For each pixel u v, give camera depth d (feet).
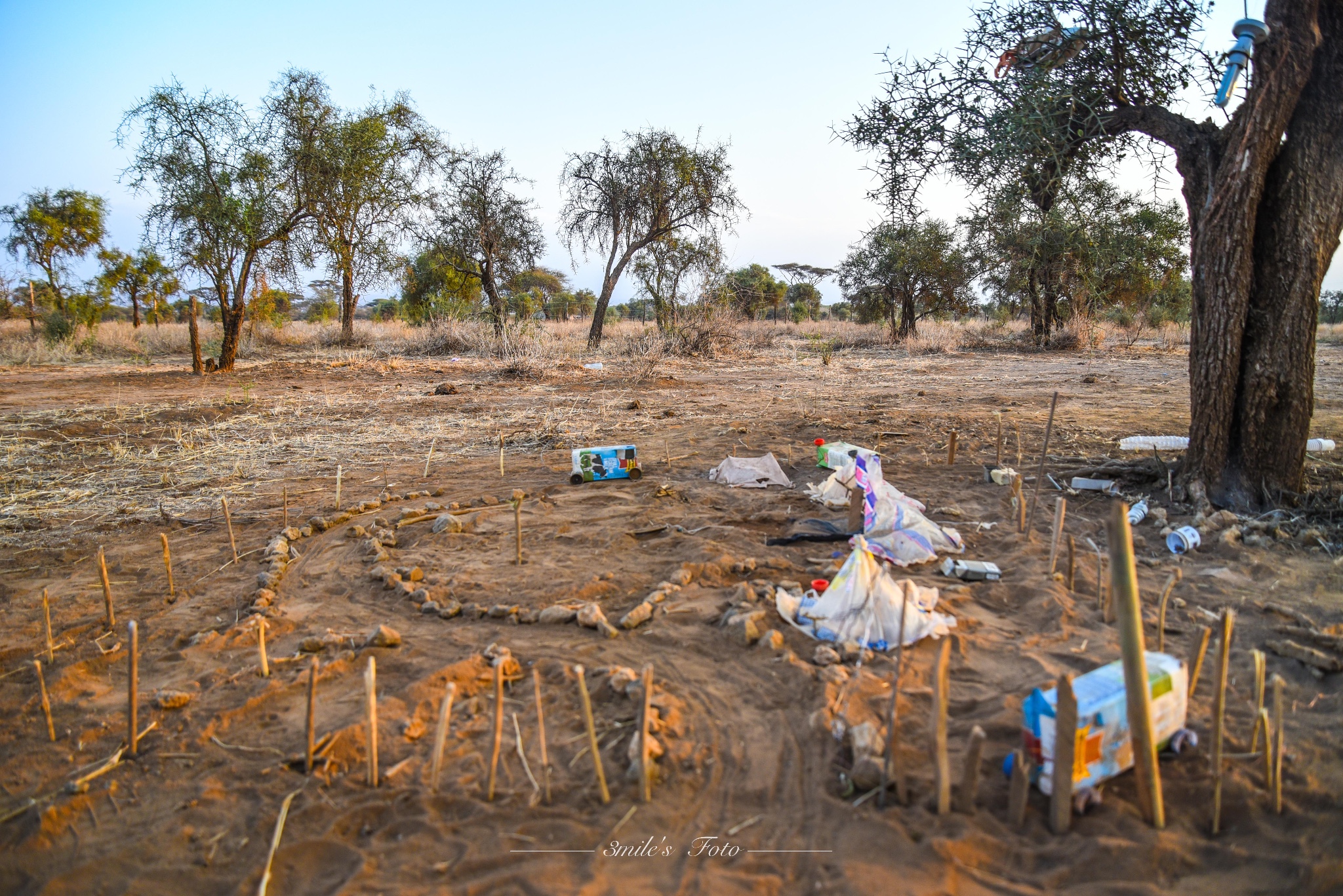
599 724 10.77
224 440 32.63
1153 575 16.01
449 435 33.71
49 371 63.21
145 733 10.93
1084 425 33.63
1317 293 19.43
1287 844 8.32
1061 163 23.59
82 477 26.35
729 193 83.10
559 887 7.97
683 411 40.04
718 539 18.51
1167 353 74.13
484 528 20.01
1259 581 15.69
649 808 9.09
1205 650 11.00
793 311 153.48
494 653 12.66
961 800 8.79
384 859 8.44
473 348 76.48
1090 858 8.11
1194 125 21.49
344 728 10.63
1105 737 8.97
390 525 20.48
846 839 8.53
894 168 25.93
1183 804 8.94
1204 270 20.25
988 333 101.24
